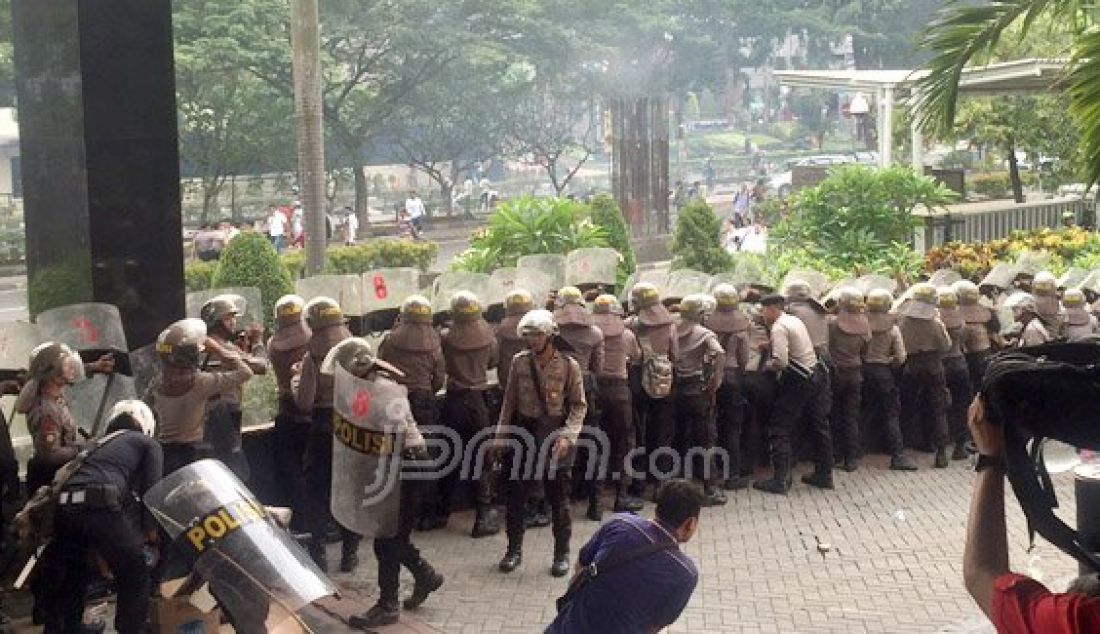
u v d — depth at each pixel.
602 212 17.78
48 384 8.38
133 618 7.66
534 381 9.84
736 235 27.38
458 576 9.91
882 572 10.29
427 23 34.25
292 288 14.84
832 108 54.78
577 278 13.87
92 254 9.87
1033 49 21.80
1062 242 20.70
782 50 46.84
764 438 13.12
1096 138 7.63
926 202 20.31
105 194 9.87
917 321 13.42
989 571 2.71
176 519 5.44
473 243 17.34
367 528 8.70
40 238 10.19
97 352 9.47
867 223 20.00
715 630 9.05
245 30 31.09
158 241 10.12
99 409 9.16
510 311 11.14
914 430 14.12
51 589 7.64
